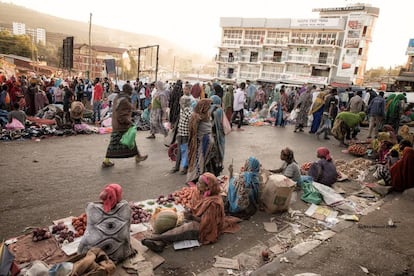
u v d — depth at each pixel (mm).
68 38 26125
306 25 45344
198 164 5645
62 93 13305
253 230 4332
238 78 51406
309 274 3189
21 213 4223
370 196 5867
